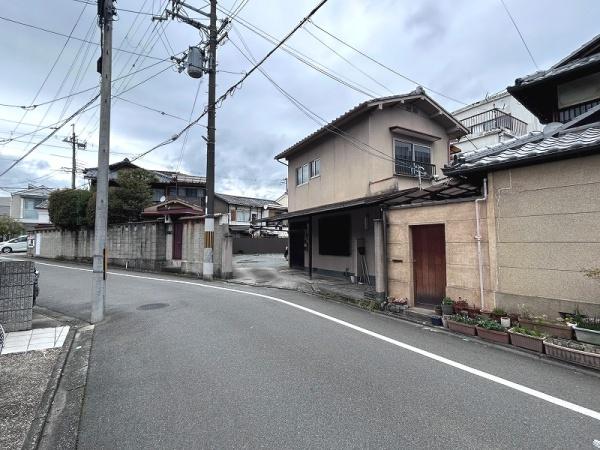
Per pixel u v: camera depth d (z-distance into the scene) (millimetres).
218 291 10273
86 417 3307
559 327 5082
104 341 5668
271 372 4234
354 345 5316
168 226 15828
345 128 13430
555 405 3473
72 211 20453
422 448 2758
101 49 7832
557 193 5559
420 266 7891
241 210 36344
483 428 3041
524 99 8812
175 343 5387
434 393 3705
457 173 6684
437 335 6012
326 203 14578
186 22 12594
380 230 8531
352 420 3162
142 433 3010
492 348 5297
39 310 8148
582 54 7941
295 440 2863
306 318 7004
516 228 6027
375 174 12195
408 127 13367
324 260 14938
